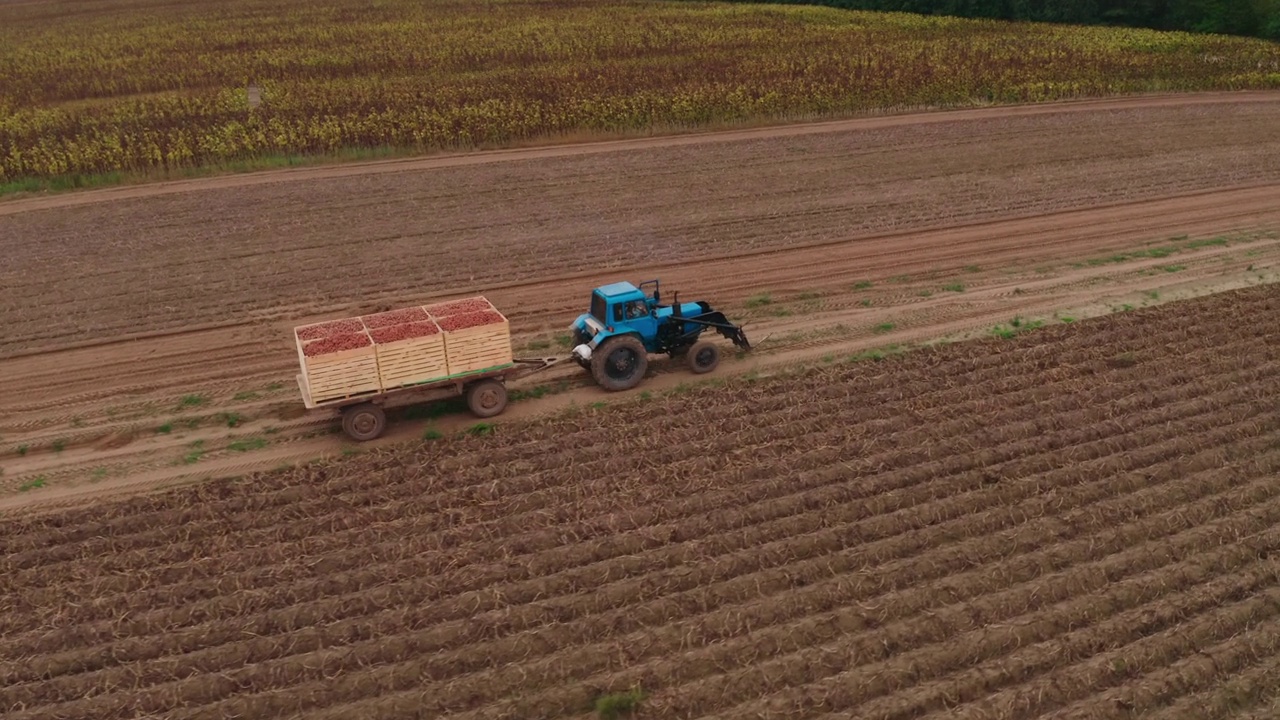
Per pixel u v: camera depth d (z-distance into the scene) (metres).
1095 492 13.72
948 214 28.08
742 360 19.08
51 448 16.38
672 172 33.44
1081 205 28.77
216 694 10.53
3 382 18.91
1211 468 14.42
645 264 24.58
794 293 22.55
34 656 11.09
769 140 37.94
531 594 11.93
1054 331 19.84
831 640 11.11
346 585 12.16
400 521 13.48
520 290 23.06
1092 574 12.00
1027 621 11.27
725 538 12.84
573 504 13.77
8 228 29.25
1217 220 27.34
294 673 10.75
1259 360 18.00
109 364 19.61
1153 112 41.88
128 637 11.42
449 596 11.97
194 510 14.02
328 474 14.99
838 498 13.78
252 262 25.41
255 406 17.69
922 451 14.93
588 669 10.75
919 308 21.52
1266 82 47.12
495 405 16.69
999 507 13.45
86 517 14.06
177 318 21.84
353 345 15.29
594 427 16.25
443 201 30.66
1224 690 10.33
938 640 11.12
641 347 17.47
